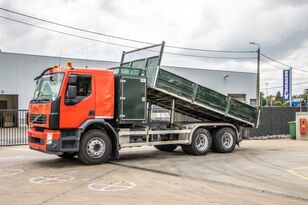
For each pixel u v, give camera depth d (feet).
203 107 50.49
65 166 39.14
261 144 67.26
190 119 58.13
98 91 40.04
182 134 48.03
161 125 46.70
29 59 120.26
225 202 24.53
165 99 48.88
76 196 26.16
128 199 25.31
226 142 52.34
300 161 43.73
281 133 85.51
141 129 44.19
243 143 69.62
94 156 39.83
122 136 42.57
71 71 38.37
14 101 122.31
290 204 24.09
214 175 34.14
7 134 61.21
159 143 45.91
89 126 40.16
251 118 56.39
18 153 50.42
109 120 41.96
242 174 34.68
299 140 77.56
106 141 40.52
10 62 117.39
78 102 38.63
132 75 42.70
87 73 39.50
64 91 37.76
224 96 52.54
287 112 86.99
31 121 40.86
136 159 45.03
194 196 26.14
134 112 42.57
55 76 38.86
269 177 33.19
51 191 27.71
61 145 37.78
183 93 47.88
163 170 36.78
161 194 26.73
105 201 24.77
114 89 41.78
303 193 27.07
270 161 43.70
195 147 48.80
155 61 45.03
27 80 120.16
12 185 29.81
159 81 45.03
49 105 37.45
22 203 24.29
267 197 25.91
